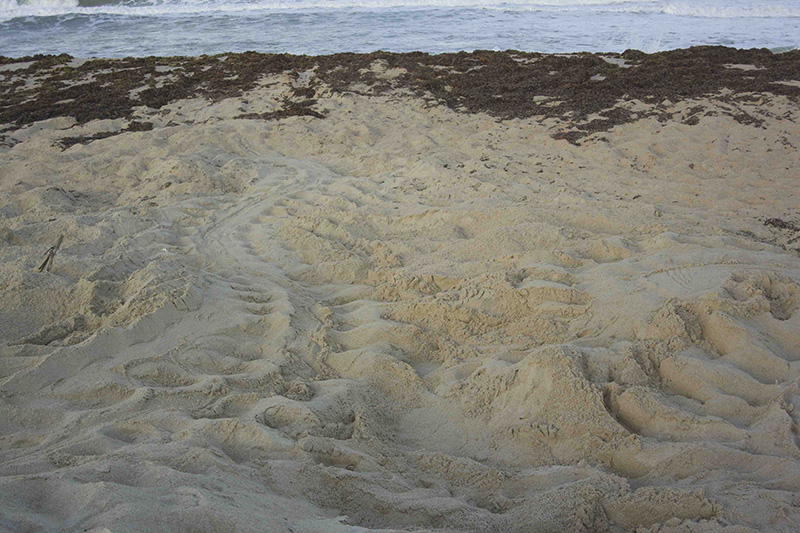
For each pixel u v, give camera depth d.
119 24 20.52
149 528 1.97
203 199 7.11
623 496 2.67
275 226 6.38
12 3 22.83
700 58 12.52
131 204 7.14
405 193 7.12
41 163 8.48
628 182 7.31
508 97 10.98
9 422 3.16
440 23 19.33
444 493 2.87
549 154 8.50
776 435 2.97
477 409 3.52
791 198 6.60
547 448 3.21
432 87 11.66
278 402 3.38
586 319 4.20
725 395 3.37
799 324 3.84
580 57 13.08
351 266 5.39
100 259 5.02
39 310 4.28
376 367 3.95
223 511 2.15
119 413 3.24
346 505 2.72
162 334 4.07
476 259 5.35
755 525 2.40
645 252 5.10
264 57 14.16
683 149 8.29
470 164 8.04
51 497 2.25
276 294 4.86
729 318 3.84
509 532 2.58
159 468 2.51
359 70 12.73
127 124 10.52
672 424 3.21
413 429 3.50
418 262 5.40
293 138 9.60
